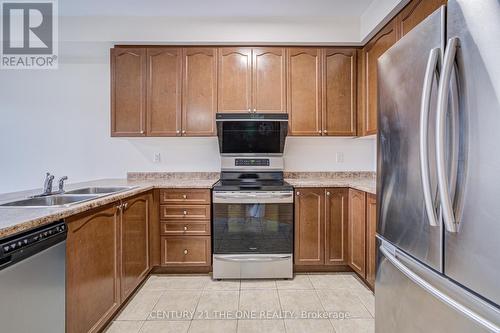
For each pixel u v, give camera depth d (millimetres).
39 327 1195
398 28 2186
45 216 1229
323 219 2611
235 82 2807
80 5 2508
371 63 2670
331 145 3174
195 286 2412
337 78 2842
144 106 2793
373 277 2184
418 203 1110
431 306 1049
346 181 2822
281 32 2738
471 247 858
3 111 3139
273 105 2812
